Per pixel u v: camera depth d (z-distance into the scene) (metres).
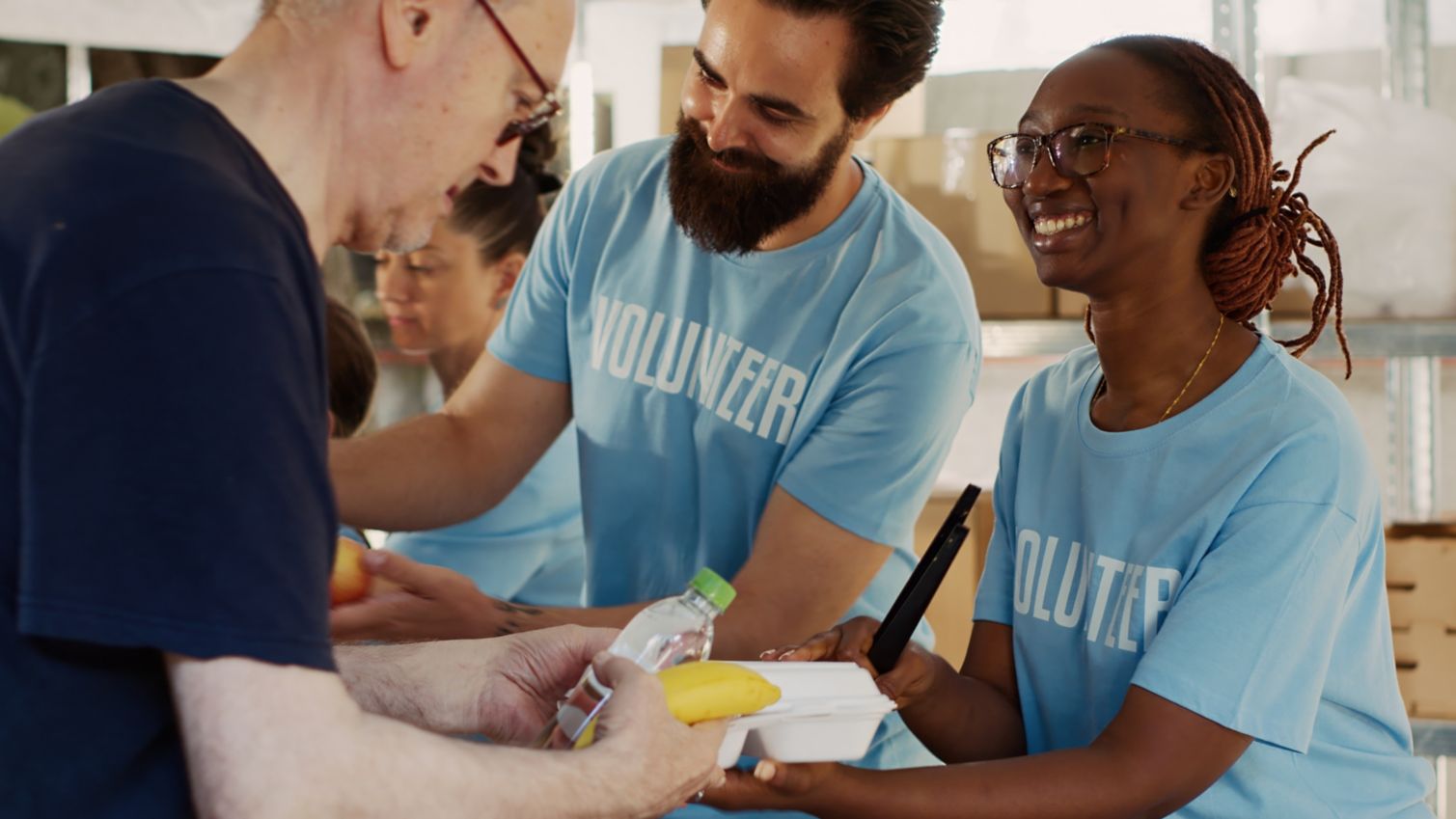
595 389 1.81
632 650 1.01
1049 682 1.34
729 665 1.00
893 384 1.66
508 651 1.19
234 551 0.73
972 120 3.31
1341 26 3.09
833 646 1.35
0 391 0.75
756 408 1.71
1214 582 1.18
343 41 0.90
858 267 1.72
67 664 0.77
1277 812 1.25
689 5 2.96
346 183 0.93
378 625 1.51
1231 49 2.76
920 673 1.32
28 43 2.90
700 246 1.70
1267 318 2.62
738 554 1.76
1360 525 1.22
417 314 2.78
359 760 0.78
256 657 0.74
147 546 0.72
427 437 1.83
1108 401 1.34
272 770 0.74
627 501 1.80
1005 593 1.44
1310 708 1.19
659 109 2.98
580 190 1.86
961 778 1.16
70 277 0.73
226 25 2.91
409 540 2.48
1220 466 1.22
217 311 0.74
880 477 1.67
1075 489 1.34
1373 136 2.61
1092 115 1.25
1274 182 1.38
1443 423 3.35
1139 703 1.18
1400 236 2.58
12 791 0.76
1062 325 2.64
